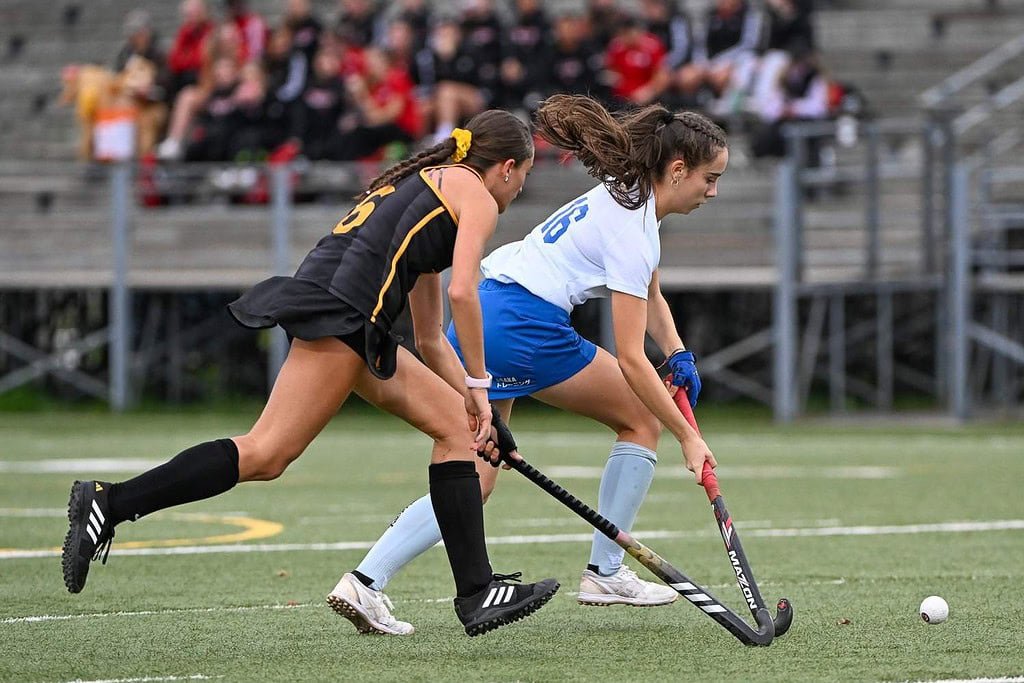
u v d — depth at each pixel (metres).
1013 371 59.91
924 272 55.34
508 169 17.09
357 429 55.81
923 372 62.53
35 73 83.94
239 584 21.56
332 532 27.62
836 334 58.59
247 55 67.31
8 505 32.06
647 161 17.78
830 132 56.03
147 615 18.97
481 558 16.83
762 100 61.16
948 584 21.22
